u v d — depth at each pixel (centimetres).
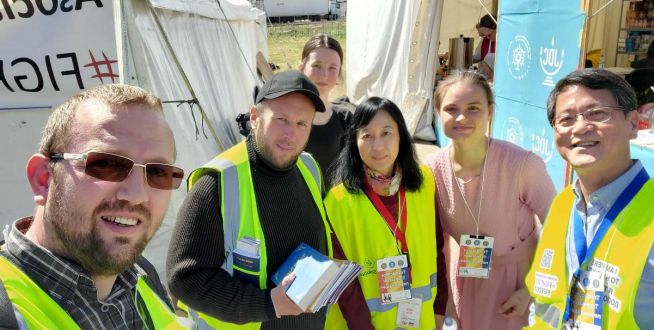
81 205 106
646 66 490
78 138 108
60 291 109
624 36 643
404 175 225
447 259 263
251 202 182
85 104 111
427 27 856
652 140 334
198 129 528
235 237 179
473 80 229
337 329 236
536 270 185
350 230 225
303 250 186
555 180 428
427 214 230
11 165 414
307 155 227
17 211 424
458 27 1225
